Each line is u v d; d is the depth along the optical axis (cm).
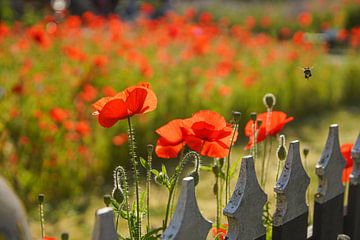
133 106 241
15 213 181
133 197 629
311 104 1112
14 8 1667
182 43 1191
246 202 259
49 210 625
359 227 349
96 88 845
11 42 1050
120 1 2598
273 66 1119
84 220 606
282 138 290
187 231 228
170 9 2577
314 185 641
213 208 614
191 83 909
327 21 2394
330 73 1185
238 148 836
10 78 823
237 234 259
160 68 980
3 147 645
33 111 683
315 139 922
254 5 2769
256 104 1003
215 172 291
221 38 1302
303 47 1184
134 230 249
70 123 635
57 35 1023
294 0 2709
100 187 690
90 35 1193
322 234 325
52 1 1978
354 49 1338
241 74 1010
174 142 267
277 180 287
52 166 647
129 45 938
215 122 263
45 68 921
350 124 1030
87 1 2783
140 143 782
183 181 225
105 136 721
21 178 643
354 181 339
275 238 291
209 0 2894
